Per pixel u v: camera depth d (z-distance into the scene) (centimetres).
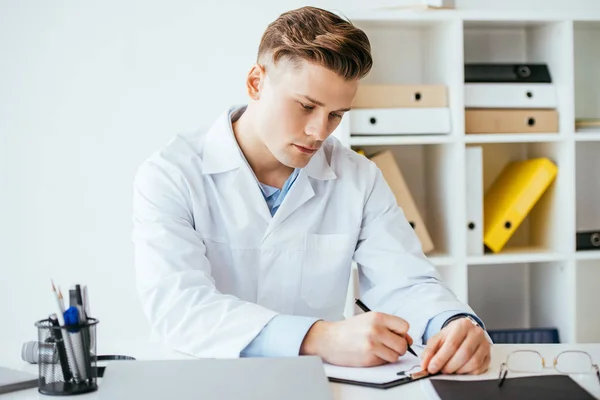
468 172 244
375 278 159
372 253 159
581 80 273
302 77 131
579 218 275
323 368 110
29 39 254
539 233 265
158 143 260
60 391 106
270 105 138
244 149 157
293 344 123
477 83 246
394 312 149
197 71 259
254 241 158
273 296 159
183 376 106
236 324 127
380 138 235
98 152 259
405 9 237
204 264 145
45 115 257
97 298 262
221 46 259
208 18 258
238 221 157
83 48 256
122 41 257
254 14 259
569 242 245
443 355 115
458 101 237
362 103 239
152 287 137
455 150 239
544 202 260
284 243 158
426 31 261
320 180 161
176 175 153
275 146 140
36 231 259
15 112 256
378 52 262
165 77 258
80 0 255
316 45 129
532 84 248
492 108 247
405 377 113
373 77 263
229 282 159
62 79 256
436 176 257
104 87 257
